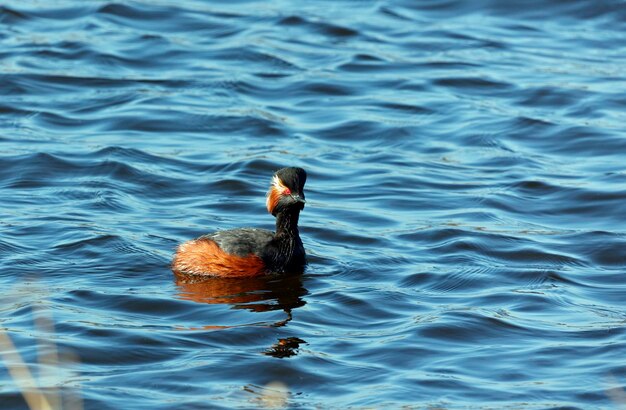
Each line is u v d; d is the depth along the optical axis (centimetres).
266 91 2444
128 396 1127
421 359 1248
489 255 1622
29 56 2573
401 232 1720
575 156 2130
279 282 1498
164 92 2405
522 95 2438
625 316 1384
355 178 1988
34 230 1650
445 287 1492
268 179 1966
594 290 1494
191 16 2898
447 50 2736
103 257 1557
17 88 2388
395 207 1847
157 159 2027
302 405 1121
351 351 1265
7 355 1214
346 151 2134
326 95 2434
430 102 2398
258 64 2603
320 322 1355
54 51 2619
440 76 2547
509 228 1741
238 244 1518
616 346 1281
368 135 2223
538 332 1331
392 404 1123
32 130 2166
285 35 2797
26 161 1964
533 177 1983
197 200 1855
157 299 1409
